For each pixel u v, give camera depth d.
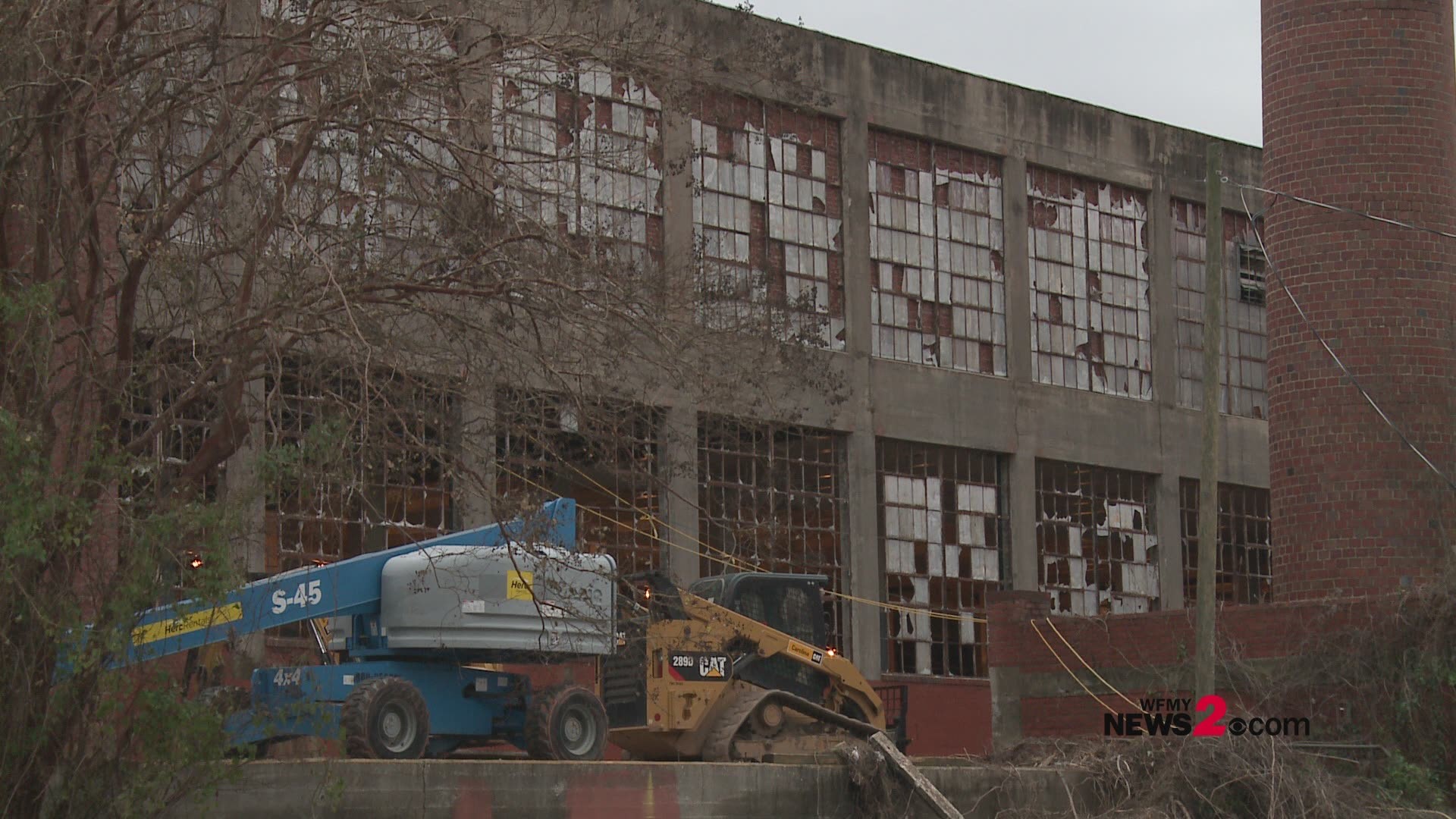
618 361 17.19
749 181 33.47
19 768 14.48
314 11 16.72
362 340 15.12
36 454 14.21
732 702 23.98
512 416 17.19
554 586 17.31
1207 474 24.44
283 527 26.16
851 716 25.33
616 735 23.66
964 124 37.22
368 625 20.03
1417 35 29.11
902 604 35.09
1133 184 40.22
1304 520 28.83
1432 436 28.33
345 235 16.73
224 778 15.14
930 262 36.50
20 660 14.45
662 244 31.23
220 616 17.70
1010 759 25.56
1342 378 28.56
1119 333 39.72
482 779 18.11
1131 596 39.03
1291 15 29.55
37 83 15.28
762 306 21.70
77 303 15.98
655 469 21.89
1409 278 28.59
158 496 15.23
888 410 35.06
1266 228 30.06
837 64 35.16
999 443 36.88
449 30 17.38
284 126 16.66
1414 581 27.31
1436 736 25.50
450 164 20.05
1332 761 25.45
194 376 17.41
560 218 18.17
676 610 22.73
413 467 16.78
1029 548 37.12
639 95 30.92
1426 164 28.92
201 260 16.42
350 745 18.44
